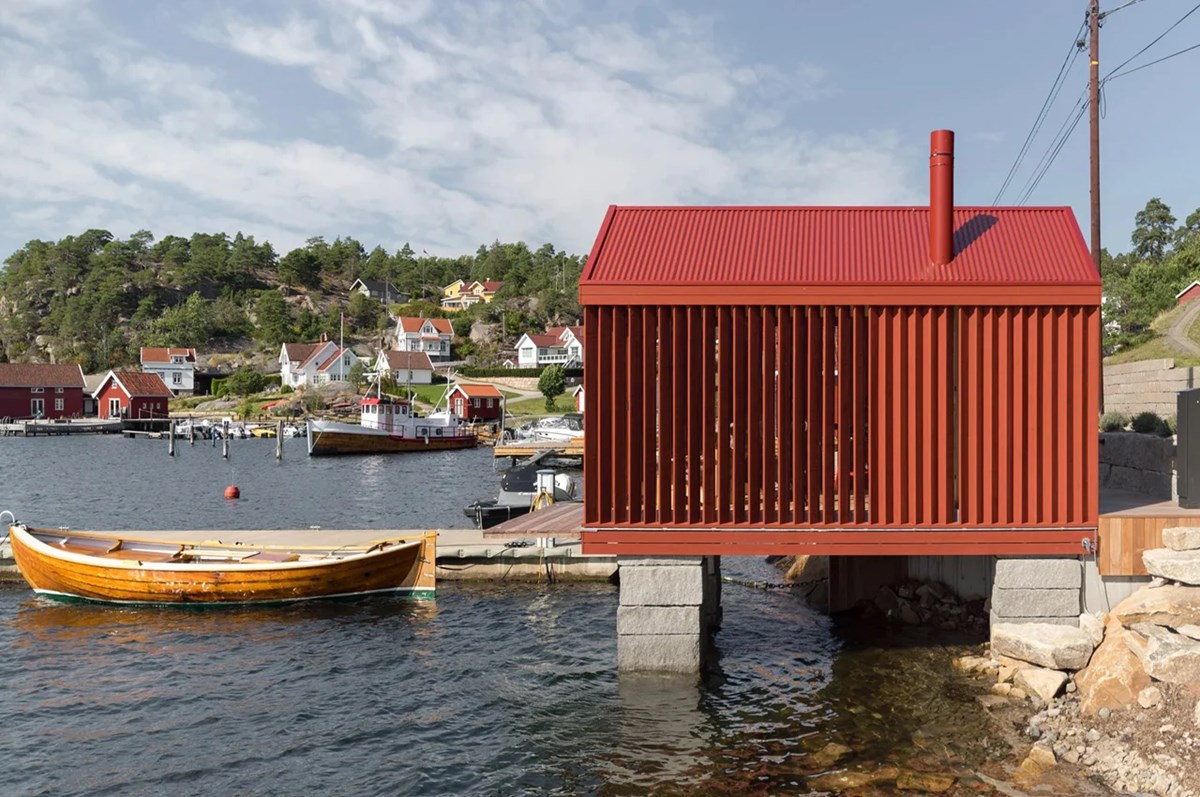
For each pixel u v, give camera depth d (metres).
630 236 14.37
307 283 178.75
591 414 13.34
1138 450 17.45
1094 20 20.94
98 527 32.34
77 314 142.62
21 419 99.88
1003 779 10.30
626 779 10.88
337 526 32.62
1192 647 11.28
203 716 13.34
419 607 19.42
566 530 21.83
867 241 14.22
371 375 115.94
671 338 13.31
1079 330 13.09
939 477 13.23
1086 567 13.34
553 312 148.00
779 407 13.30
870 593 18.09
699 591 13.40
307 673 15.23
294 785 11.07
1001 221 14.48
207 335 145.62
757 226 14.61
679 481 13.36
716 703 13.20
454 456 67.75
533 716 13.03
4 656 16.23
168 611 19.19
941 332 13.20
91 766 11.67
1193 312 43.09
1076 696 12.14
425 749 12.04
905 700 12.94
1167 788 9.59
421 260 197.88
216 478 50.09
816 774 10.75
